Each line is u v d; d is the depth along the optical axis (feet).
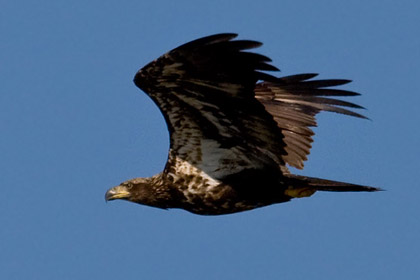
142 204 60.13
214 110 53.72
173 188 58.13
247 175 56.95
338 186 55.88
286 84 61.87
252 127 54.19
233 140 55.57
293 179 56.54
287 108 61.77
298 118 61.57
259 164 56.49
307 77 61.52
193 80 51.78
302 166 61.21
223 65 50.34
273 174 56.65
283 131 61.62
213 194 57.47
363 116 60.80
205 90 52.37
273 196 57.31
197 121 54.95
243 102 52.42
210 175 57.31
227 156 56.59
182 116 54.80
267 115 52.70
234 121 54.08
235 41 48.93
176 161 57.47
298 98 61.72
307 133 61.31
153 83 52.42
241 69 50.21
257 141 55.01
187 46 49.62
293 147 61.41
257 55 49.29
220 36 48.75
